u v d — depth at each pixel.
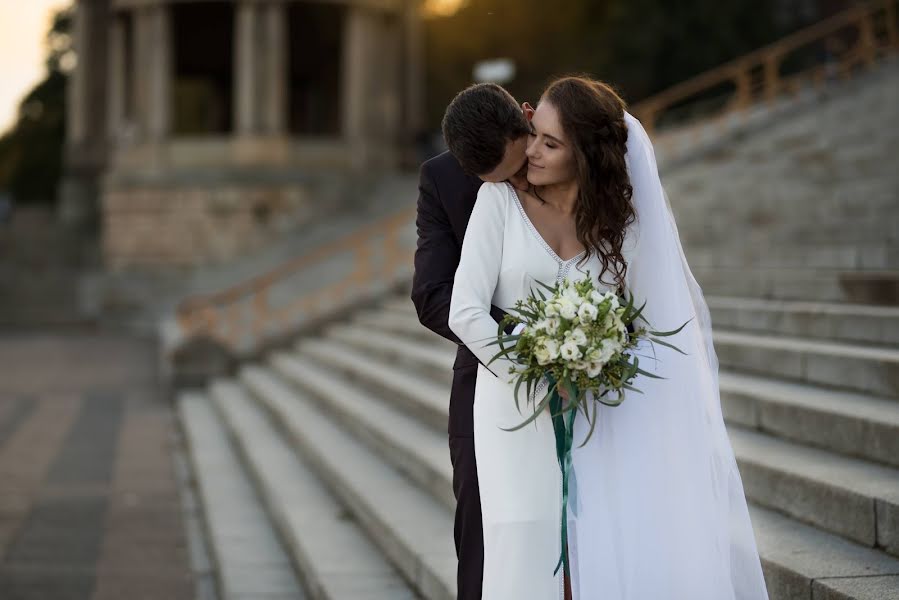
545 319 3.61
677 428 3.90
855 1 39.06
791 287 8.95
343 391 12.12
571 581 3.80
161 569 7.90
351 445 9.73
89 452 13.02
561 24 44.25
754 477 5.31
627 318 3.67
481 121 3.70
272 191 32.47
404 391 10.17
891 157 13.54
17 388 19.12
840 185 13.26
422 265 3.99
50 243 38.34
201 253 32.84
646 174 3.83
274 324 20.91
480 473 3.87
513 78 45.81
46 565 7.92
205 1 33.56
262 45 32.97
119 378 20.64
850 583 4.01
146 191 33.56
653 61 38.19
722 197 14.77
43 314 32.78
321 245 29.42
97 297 32.53
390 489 7.70
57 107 52.72
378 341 14.19
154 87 33.88
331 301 21.06
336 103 40.00
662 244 3.85
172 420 15.80
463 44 48.12
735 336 7.95
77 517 9.55
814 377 6.57
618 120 3.70
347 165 34.00
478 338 3.73
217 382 17.94
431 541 6.21
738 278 9.66
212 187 32.69
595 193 3.65
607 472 3.89
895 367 5.85
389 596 5.94
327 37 37.81
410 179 33.50
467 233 3.85
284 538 7.99
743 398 6.29
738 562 3.95
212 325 19.25
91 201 39.75
